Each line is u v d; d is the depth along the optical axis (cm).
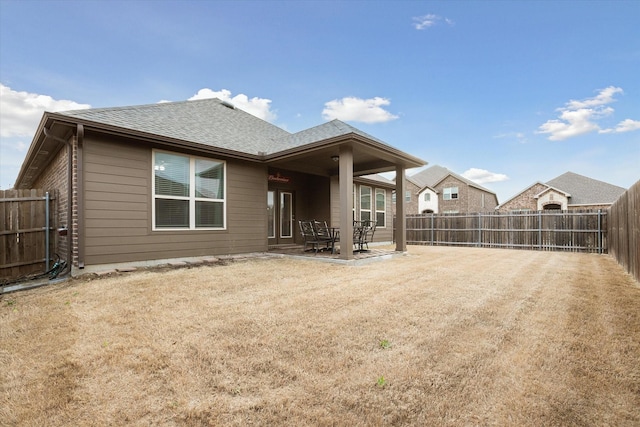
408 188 3278
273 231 1050
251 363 238
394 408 187
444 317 341
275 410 185
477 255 924
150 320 328
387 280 527
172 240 689
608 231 975
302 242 1137
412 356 250
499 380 216
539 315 349
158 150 669
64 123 532
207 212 756
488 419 179
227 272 588
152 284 485
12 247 559
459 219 1362
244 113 1157
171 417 180
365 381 214
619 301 406
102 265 584
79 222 555
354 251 887
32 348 265
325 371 227
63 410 186
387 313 353
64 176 634
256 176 868
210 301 397
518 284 505
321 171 1046
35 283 505
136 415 181
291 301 398
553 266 704
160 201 673
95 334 293
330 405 190
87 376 222
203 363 238
